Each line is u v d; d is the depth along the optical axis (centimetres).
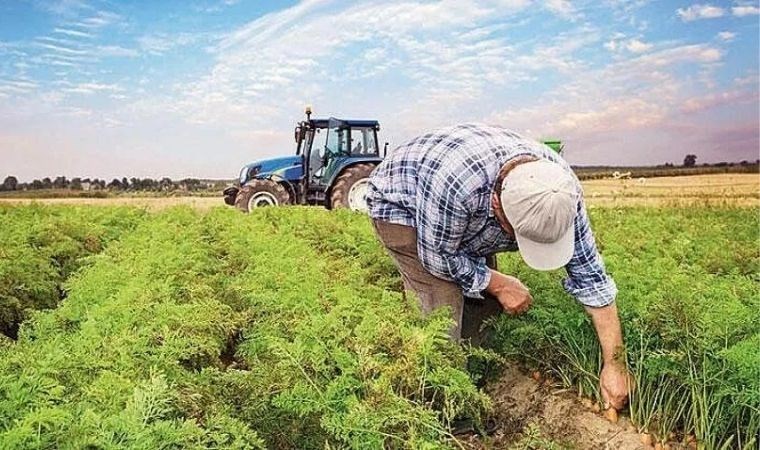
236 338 724
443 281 620
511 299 605
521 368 699
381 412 444
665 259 820
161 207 1722
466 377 488
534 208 493
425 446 425
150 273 772
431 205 558
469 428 607
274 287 705
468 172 539
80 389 459
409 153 596
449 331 620
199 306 638
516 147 545
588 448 583
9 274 853
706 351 541
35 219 1432
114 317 612
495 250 608
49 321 642
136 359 514
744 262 908
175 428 408
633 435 575
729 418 554
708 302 600
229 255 977
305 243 1074
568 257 512
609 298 557
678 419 583
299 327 536
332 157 2100
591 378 623
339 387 466
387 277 848
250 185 2112
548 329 638
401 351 489
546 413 630
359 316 569
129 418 396
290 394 469
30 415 383
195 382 507
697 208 1684
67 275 1073
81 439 383
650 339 586
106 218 1528
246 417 491
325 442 478
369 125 2120
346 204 2041
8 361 477
